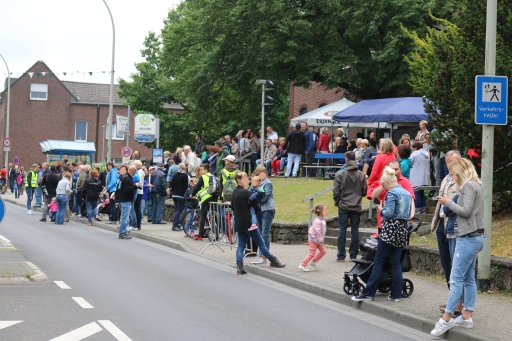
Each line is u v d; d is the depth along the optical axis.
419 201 16.31
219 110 36.78
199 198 18.14
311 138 24.73
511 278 10.88
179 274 12.88
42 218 25.72
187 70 34.44
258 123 40.84
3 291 10.33
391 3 28.86
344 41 30.94
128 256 15.23
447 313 8.42
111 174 24.20
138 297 10.27
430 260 12.73
